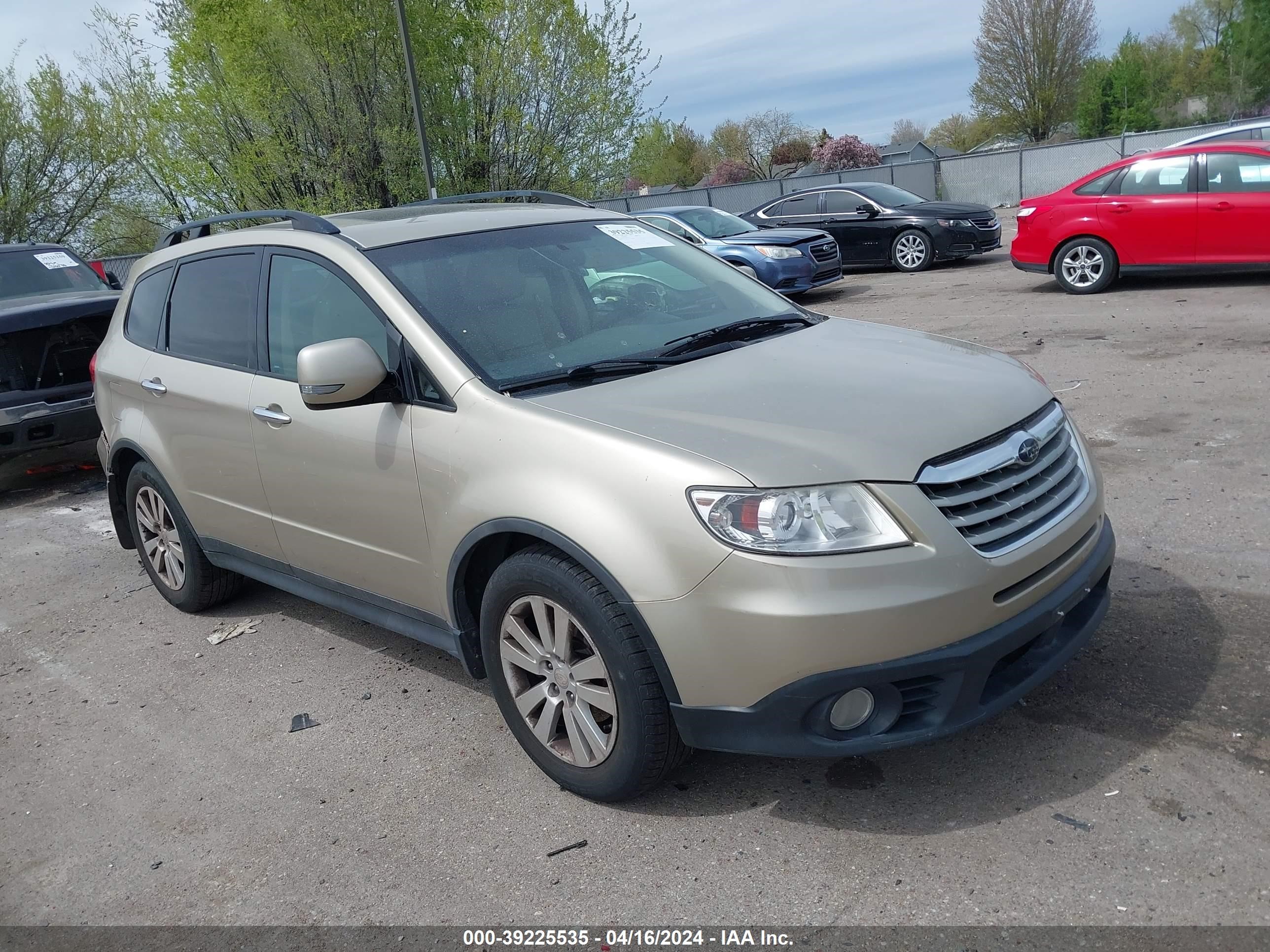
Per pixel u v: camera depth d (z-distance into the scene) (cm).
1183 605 390
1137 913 242
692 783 315
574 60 2295
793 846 281
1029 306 1130
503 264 376
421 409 332
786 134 7200
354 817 322
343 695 407
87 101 2989
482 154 2320
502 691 326
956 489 272
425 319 341
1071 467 312
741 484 262
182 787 352
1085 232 1148
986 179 3359
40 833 336
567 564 291
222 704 411
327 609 504
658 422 289
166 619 512
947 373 321
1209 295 1051
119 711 417
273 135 2230
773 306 408
